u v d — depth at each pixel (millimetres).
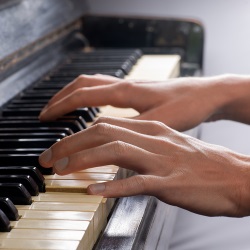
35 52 1028
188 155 647
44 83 985
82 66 1083
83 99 788
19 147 724
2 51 887
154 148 641
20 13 1011
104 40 1328
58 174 627
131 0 1649
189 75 1194
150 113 788
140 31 1311
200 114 812
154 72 1066
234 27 1657
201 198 637
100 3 1655
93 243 584
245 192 650
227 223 1461
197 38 1278
